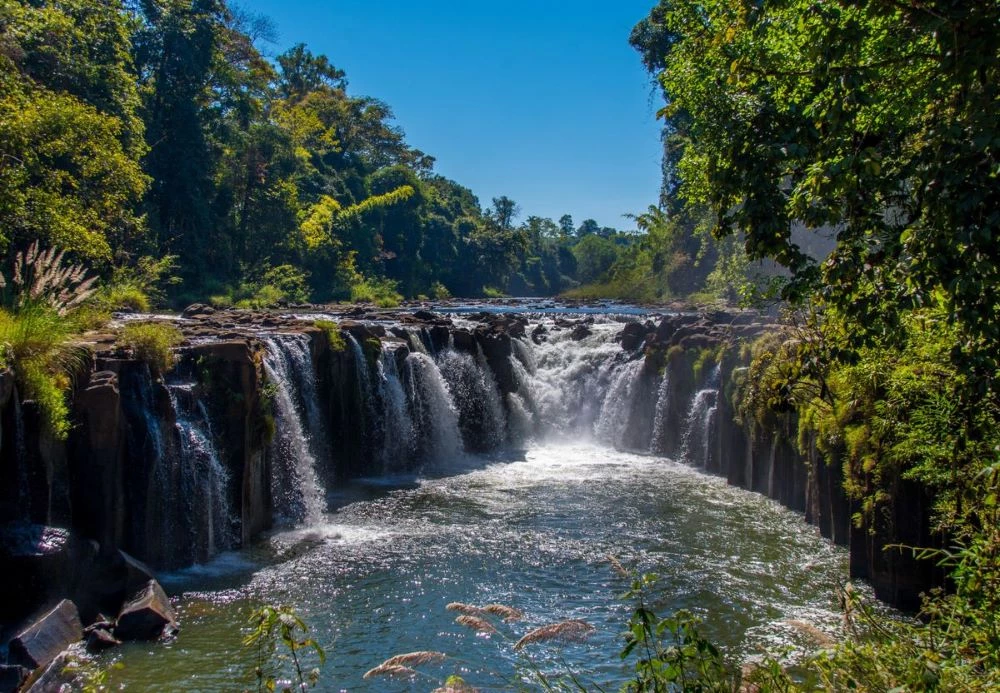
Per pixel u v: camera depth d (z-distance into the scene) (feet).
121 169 79.71
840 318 20.40
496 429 72.69
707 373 64.90
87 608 31.96
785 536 44.29
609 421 74.49
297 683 27.48
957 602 19.79
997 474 22.00
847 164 16.30
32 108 65.77
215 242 152.15
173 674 27.91
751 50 21.31
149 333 41.55
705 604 34.58
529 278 384.06
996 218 13.89
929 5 15.47
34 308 36.52
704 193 39.52
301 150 219.41
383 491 55.93
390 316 85.05
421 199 260.01
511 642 30.99
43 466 32.04
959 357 17.01
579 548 42.52
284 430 49.60
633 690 15.75
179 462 39.19
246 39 200.54
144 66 139.74
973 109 15.26
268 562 40.29
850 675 17.13
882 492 33.60
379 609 34.19
